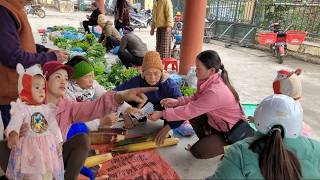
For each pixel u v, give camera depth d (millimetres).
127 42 5914
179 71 6023
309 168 1461
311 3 9523
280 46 8477
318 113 4703
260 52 9930
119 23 8242
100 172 2734
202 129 3205
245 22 11227
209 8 12945
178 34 8469
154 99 3494
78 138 2254
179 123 3051
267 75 6906
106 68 5883
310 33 9414
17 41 2227
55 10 22250
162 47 6617
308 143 1521
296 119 1460
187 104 2885
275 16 10391
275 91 2777
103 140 3209
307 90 5902
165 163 2951
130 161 2941
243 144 1552
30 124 1973
